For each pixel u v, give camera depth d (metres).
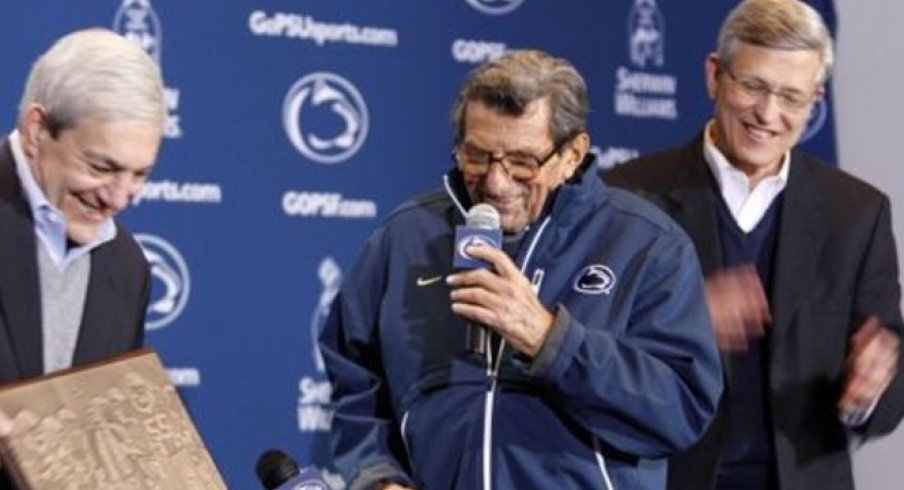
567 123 6.35
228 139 9.71
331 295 10.00
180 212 9.58
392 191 10.20
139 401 5.95
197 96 9.62
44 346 6.17
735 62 7.79
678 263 6.55
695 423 6.45
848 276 8.00
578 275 6.53
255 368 9.78
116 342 6.38
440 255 6.68
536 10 10.68
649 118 11.00
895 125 11.70
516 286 6.16
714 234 7.96
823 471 7.93
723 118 7.92
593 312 6.45
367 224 10.12
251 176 9.78
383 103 10.19
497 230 6.27
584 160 6.68
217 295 9.68
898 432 11.63
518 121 6.24
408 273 6.70
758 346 7.89
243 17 9.77
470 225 6.28
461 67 10.45
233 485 9.71
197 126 9.62
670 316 6.47
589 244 6.58
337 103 10.05
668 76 11.07
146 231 9.48
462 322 6.57
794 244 7.98
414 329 6.62
